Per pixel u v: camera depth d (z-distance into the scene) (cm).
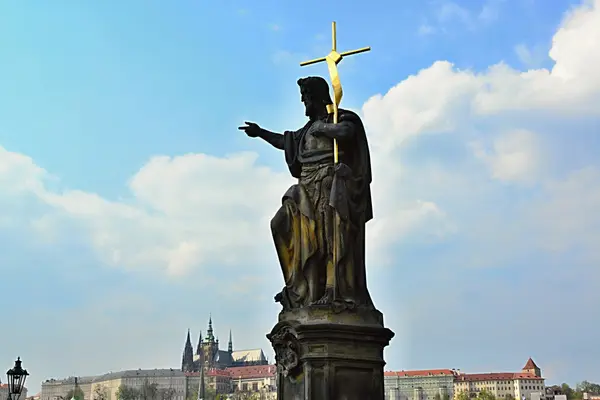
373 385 1752
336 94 1881
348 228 1802
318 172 1864
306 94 1970
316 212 1839
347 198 1809
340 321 1756
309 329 1733
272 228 1884
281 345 1812
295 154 1947
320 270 1831
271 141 2031
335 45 1938
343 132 1838
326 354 1719
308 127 1961
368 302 1833
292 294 1850
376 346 1777
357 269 1825
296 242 1852
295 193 1864
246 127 2048
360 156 1883
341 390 1719
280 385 1808
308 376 1720
